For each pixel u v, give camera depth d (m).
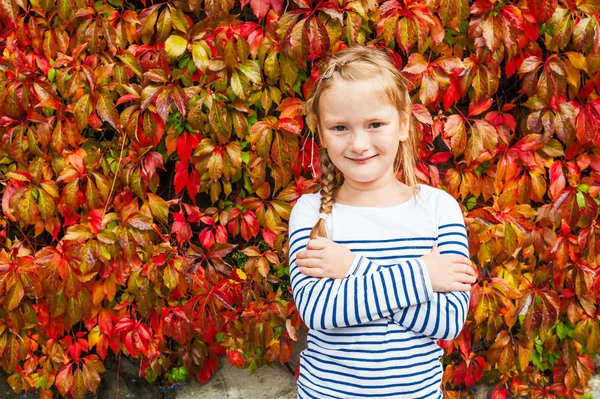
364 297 1.21
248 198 1.95
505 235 1.94
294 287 1.34
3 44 1.86
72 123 1.86
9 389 2.14
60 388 2.00
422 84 1.81
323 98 1.29
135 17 1.83
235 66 1.78
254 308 1.99
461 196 1.99
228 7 1.77
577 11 1.84
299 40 1.74
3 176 1.94
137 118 1.82
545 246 2.02
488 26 1.80
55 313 1.86
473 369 2.16
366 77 1.25
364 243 1.32
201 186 1.94
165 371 2.14
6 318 1.92
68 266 1.83
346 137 1.29
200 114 1.78
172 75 1.85
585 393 2.22
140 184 1.90
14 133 1.82
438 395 1.33
